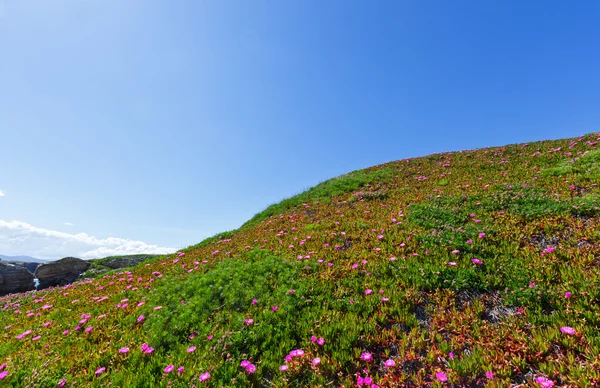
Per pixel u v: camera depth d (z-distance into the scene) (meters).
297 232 13.10
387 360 4.98
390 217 12.45
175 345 6.04
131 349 5.98
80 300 9.86
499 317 5.96
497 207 11.13
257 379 5.04
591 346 4.53
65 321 7.91
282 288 7.82
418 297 6.75
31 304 10.80
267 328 6.23
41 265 30.84
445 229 9.99
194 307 7.40
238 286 8.09
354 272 8.31
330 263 9.00
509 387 4.18
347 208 15.83
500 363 4.69
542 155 17.58
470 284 6.95
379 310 6.55
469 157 22.11
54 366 5.60
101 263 35.06
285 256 10.16
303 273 8.74
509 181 14.19
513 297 6.20
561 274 6.53
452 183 16.14
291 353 5.23
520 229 9.20
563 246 7.77
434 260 8.20
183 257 13.84
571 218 8.98
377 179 20.97
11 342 7.07
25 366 5.49
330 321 6.23
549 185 12.41
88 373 5.35
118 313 7.94
